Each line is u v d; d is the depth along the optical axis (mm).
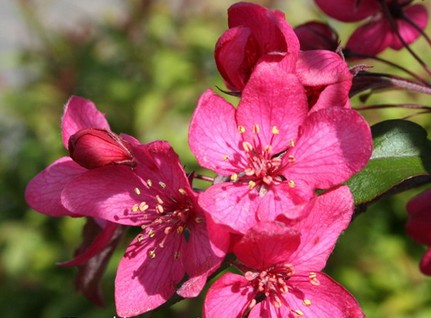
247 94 184
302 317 181
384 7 236
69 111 202
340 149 179
